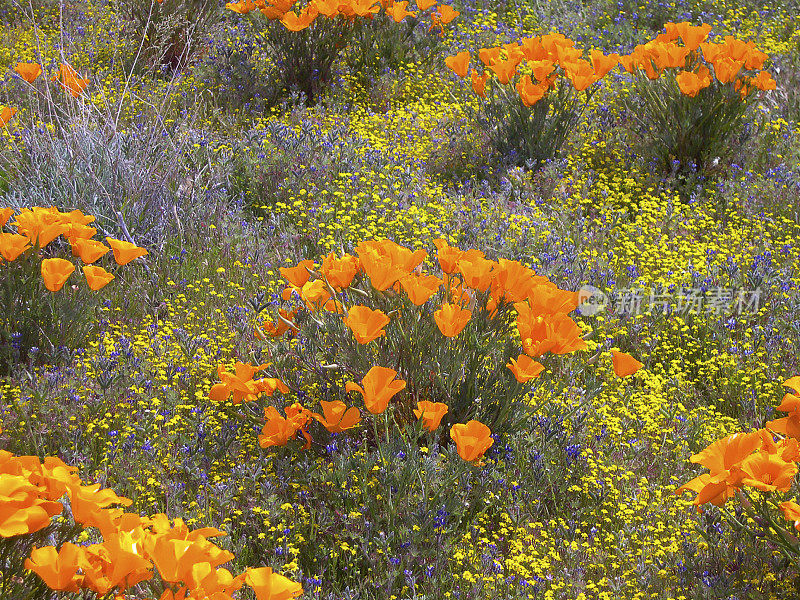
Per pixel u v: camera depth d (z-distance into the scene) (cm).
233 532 317
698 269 537
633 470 376
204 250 527
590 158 711
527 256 518
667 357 472
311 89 813
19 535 201
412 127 742
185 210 551
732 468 246
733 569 305
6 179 531
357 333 314
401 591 296
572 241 564
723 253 559
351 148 642
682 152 686
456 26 1005
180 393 396
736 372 439
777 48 923
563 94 704
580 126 749
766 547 306
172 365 402
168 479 343
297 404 341
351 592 287
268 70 827
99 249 374
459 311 323
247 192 609
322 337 383
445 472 326
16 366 398
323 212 551
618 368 331
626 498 347
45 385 364
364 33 863
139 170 550
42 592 203
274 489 325
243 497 335
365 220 550
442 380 359
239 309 452
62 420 358
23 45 891
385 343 361
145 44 862
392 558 293
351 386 312
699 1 1105
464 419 367
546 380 421
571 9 1120
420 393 369
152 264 511
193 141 637
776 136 723
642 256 556
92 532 284
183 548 180
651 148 701
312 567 310
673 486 354
